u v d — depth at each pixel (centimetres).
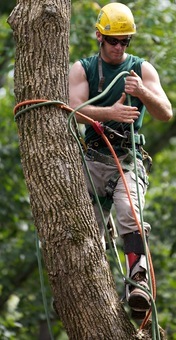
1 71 1995
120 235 904
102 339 813
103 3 1956
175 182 2488
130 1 2020
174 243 2062
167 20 1983
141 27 1925
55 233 817
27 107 837
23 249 2117
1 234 2186
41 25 840
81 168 843
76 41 1905
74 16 1902
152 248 2078
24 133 840
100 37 916
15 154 2067
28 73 841
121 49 908
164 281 2047
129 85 875
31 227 2136
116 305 829
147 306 848
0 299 2156
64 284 817
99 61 924
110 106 923
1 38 2098
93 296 816
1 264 2103
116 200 909
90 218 830
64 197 823
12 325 1895
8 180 2066
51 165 827
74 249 816
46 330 2447
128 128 928
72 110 845
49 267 823
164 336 866
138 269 874
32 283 2184
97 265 823
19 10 849
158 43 1941
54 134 834
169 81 2195
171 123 2825
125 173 923
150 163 960
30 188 833
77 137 860
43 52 841
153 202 2148
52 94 840
